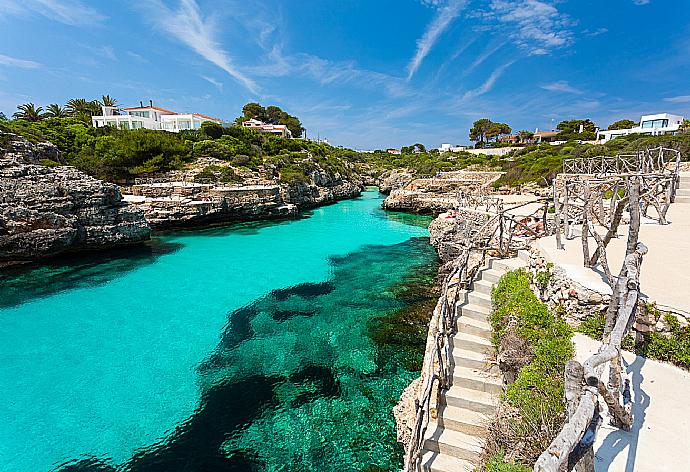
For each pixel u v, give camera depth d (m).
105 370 13.23
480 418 6.95
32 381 12.61
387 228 40.56
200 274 24.12
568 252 9.68
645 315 6.19
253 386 12.17
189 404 11.40
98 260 27.56
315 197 61.06
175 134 66.88
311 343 14.83
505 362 7.23
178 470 9.09
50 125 57.78
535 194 30.16
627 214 14.93
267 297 19.88
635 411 4.92
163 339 15.39
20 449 9.77
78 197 27.78
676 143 33.44
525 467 4.82
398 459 9.15
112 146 51.75
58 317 17.59
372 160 126.06
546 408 5.37
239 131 75.19
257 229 40.56
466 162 73.44
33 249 24.98
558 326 7.01
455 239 23.56
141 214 32.16
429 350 8.85
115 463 9.34
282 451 9.57
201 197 43.38
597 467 4.11
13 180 24.83
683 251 9.74
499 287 9.35
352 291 20.52
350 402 11.27
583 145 50.44
